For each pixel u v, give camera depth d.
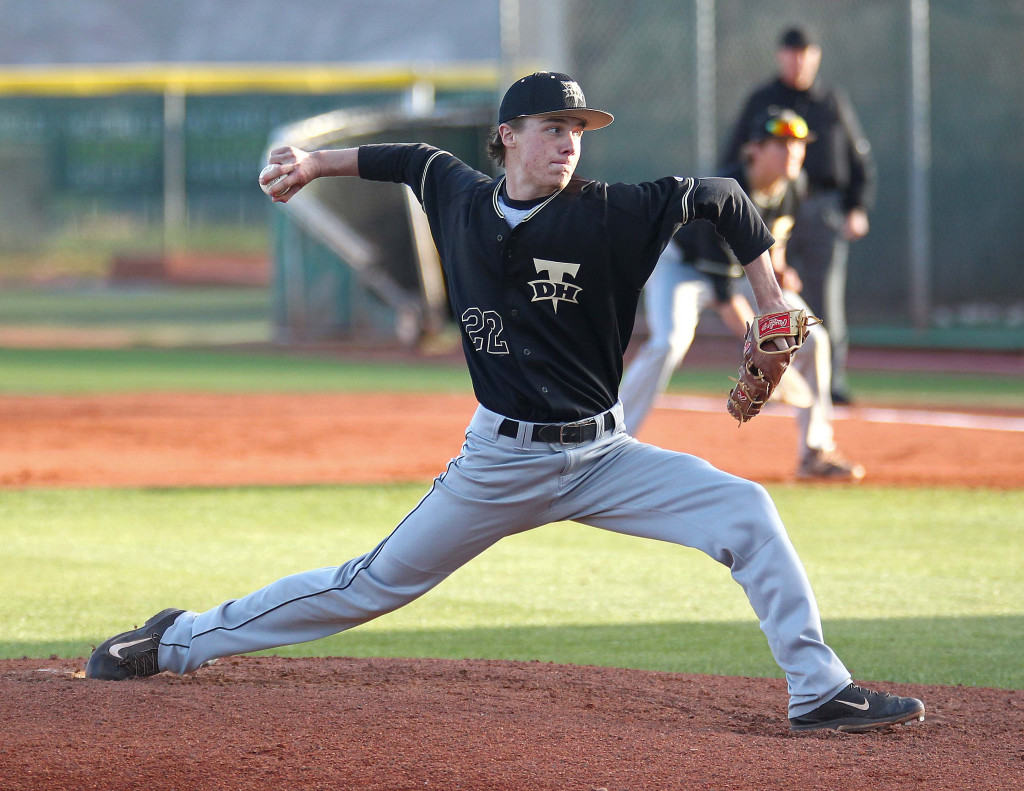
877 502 24.14
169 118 119.00
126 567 19.22
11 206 122.00
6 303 90.81
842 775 9.95
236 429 33.97
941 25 55.72
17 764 9.86
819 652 11.12
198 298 97.69
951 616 16.59
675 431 33.19
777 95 32.78
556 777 9.77
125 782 9.58
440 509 11.36
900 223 55.91
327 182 59.31
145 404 38.88
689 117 56.44
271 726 10.82
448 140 59.94
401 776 9.73
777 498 24.47
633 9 56.25
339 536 21.52
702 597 17.78
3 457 29.55
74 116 120.75
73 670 13.13
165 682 12.42
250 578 18.52
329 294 59.56
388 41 80.25
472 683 12.85
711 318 58.12
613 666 14.33
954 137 56.00
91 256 122.19
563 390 11.05
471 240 11.03
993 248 56.19
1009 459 29.02
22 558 19.80
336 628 11.83
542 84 10.63
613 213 10.75
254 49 81.31
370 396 41.25
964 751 10.70
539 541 21.64
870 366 49.97
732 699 12.62
